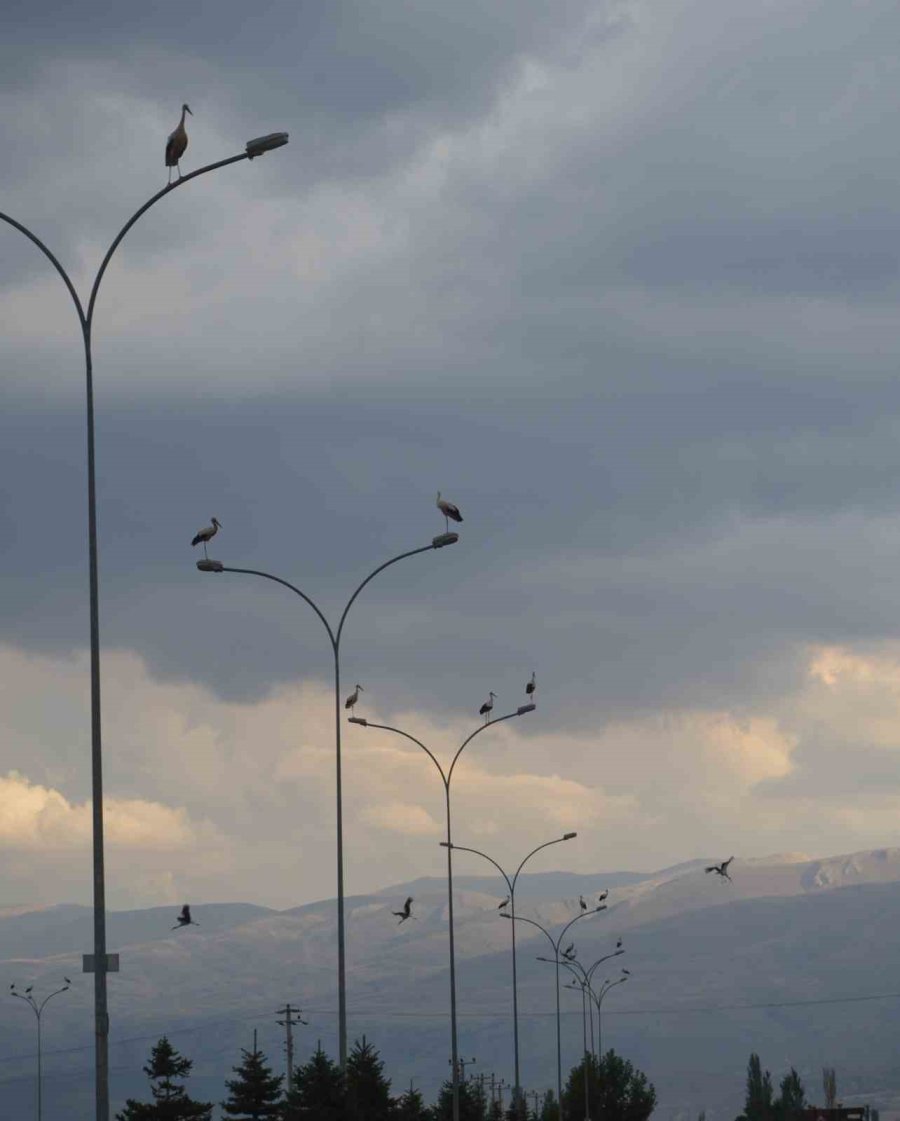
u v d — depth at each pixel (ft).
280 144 150.92
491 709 319.88
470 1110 395.96
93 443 147.02
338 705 248.11
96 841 139.64
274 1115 343.46
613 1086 573.33
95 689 142.72
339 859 245.04
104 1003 136.56
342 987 241.96
